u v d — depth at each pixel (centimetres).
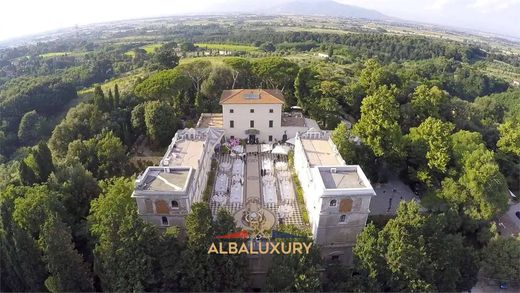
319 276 3916
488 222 5634
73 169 5525
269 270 4128
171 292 3900
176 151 6066
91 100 9144
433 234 4262
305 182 5644
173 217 4656
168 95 8712
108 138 6619
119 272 3759
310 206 5200
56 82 14162
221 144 7700
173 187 4628
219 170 6794
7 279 4450
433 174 6341
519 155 7181
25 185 5638
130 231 3772
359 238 4275
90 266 4481
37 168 5916
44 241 3934
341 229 4778
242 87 10106
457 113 9231
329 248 4888
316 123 8569
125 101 9062
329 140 6450
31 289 4331
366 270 4047
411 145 6725
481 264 4809
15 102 12306
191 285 3903
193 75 10025
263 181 6375
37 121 11519
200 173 5625
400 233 4034
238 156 7375
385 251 4072
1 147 10919
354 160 6481
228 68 9975
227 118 7869
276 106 7781
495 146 8231
